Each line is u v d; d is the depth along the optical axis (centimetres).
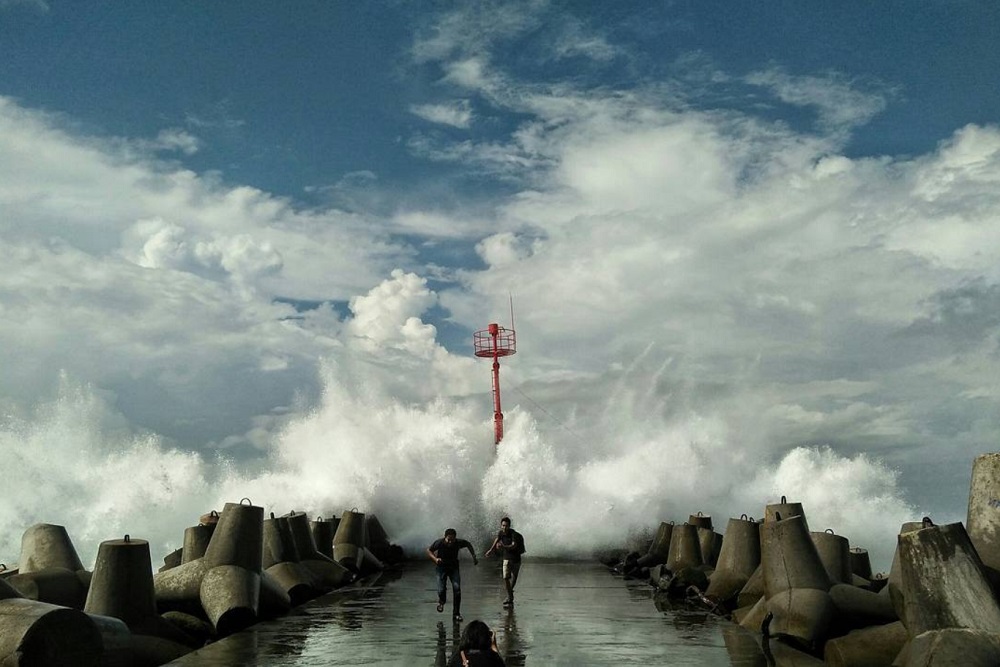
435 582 2050
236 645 1134
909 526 1216
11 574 1310
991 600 824
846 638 995
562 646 1114
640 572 2145
